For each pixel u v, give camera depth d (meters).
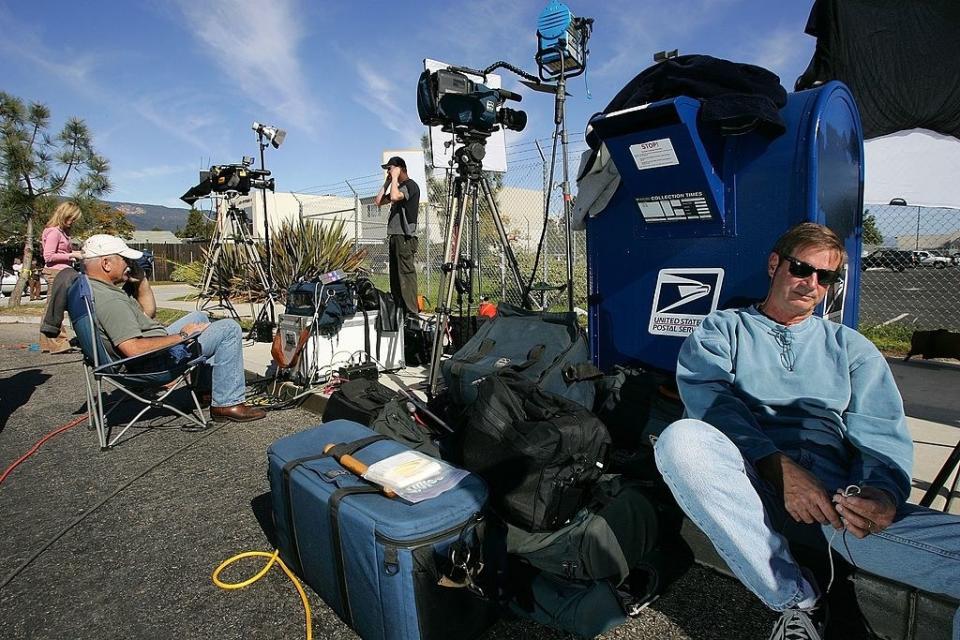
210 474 2.95
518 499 1.76
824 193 2.13
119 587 1.99
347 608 1.68
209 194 6.56
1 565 2.15
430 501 1.59
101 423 3.30
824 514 1.34
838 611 1.58
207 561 2.14
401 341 4.77
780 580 1.38
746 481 1.40
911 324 6.34
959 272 8.43
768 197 2.11
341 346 4.39
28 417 4.02
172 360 3.39
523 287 3.81
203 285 7.79
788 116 2.08
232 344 3.77
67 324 8.23
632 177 2.30
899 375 4.21
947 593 1.34
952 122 3.91
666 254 2.45
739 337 1.74
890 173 4.95
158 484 2.84
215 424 3.76
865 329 5.98
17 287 10.79
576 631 1.59
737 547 1.39
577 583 1.67
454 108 3.28
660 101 1.97
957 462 1.91
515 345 2.71
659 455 1.48
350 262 9.84
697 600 1.85
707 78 2.03
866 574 1.48
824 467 1.54
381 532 1.49
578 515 1.78
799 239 1.64
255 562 2.13
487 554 1.61
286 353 4.20
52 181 10.80
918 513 1.42
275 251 9.38
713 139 2.11
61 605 1.90
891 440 1.49
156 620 1.81
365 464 1.82
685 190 2.21
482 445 1.90
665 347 2.51
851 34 3.58
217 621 1.80
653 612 1.78
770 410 1.67
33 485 2.86
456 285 4.34
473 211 4.23
